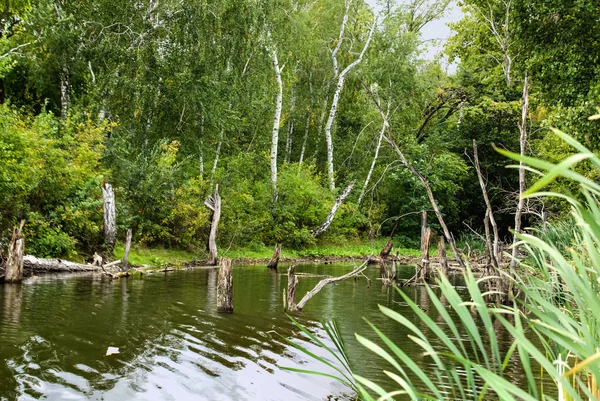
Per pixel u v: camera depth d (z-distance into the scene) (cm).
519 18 1554
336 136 3669
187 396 477
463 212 3412
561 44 1500
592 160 75
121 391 475
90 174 1675
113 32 2112
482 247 2297
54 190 1511
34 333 670
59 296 998
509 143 3138
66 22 2075
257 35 2369
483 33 2155
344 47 3238
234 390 500
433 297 131
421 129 3744
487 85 3191
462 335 779
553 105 1642
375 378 549
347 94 3372
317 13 3117
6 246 1357
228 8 2294
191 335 720
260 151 3056
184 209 1994
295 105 3406
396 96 3122
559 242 846
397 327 838
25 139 1440
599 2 1376
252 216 2522
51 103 2417
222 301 921
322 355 650
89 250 1634
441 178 3209
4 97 2283
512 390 104
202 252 2094
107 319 792
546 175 74
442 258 1415
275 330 783
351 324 856
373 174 3403
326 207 2848
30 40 2136
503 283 1036
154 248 1936
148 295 1073
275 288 1320
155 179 1920
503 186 3181
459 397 471
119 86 2081
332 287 1395
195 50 2192
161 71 2172
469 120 3303
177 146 2253
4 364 530
